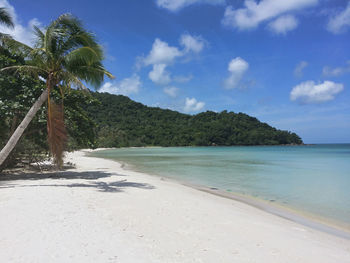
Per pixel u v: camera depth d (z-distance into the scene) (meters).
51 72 9.85
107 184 11.20
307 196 11.04
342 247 5.29
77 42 10.09
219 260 3.98
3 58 11.63
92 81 10.30
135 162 30.83
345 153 57.53
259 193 11.68
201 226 5.71
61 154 10.09
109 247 4.16
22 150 16.25
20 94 12.11
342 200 10.28
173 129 127.06
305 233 6.12
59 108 10.14
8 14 13.53
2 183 10.70
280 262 4.11
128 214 6.19
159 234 4.97
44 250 3.88
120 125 121.50
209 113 154.62
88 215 5.82
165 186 11.88
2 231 4.55
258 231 5.75
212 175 18.20
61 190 8.62
